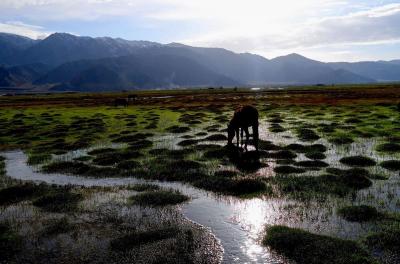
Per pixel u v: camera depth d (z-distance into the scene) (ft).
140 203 59.52
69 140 124.77
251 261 40.24
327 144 103.60
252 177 72.02
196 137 120.67
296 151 95.20
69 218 54.19
